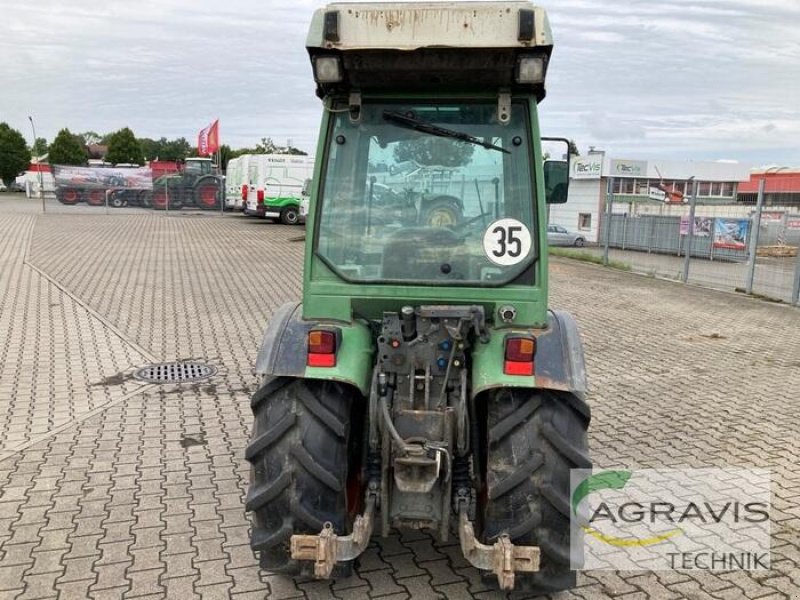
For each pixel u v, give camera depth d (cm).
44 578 341
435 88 329
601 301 1212
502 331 328
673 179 3591
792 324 1049
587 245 2786
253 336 853
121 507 415
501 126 332
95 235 1967
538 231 330
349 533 320
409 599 331
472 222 333
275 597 330
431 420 309
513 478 299
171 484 447
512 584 286
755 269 1377
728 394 671
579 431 313
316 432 309
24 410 580
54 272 1270
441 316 311
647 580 354
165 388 646
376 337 341
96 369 702
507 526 302
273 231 2289
